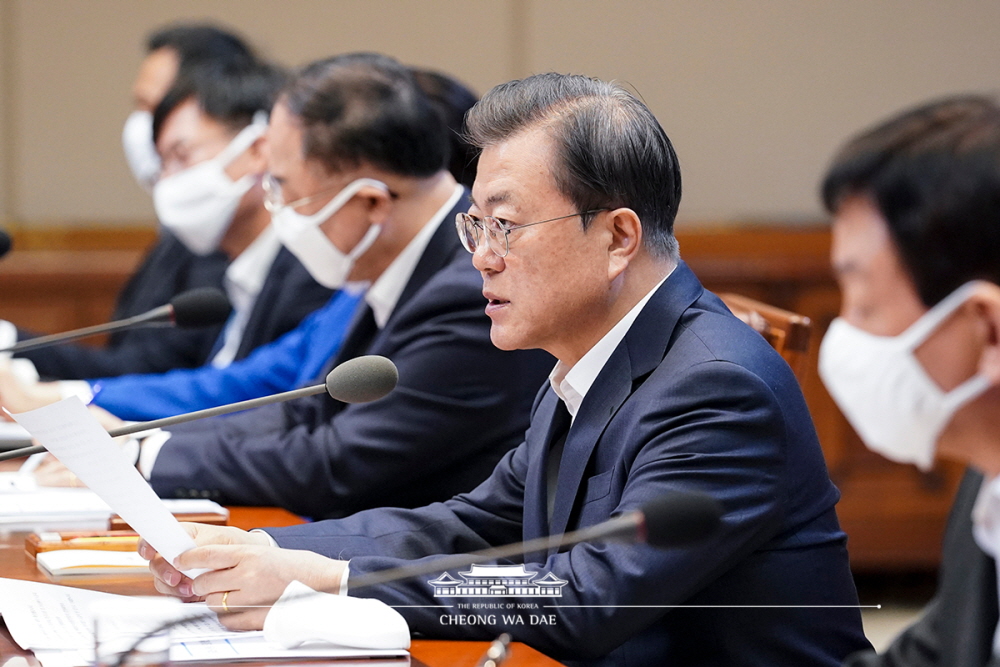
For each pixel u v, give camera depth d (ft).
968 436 12.78
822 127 67.21
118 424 30.17
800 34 66.85
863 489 53.72
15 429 32.09
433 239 28.68
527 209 19.25
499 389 27.07
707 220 66.54
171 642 16.75
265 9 66.03
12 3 64.69
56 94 65.51
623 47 66.74
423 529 21.88
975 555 15.01
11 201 65.41
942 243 11.88
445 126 28.84
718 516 14.61
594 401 19.69
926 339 12.28
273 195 29.04
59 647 16.20
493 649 15.39
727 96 66.95
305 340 36.58
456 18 66.59
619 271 19.36
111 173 66.08
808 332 24.62
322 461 27.48
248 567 18.10
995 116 12.04
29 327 55.88
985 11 67.36
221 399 36.14
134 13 65.62
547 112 19.52
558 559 18.30
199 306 27.25
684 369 18.72
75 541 21.81
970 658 14.67
